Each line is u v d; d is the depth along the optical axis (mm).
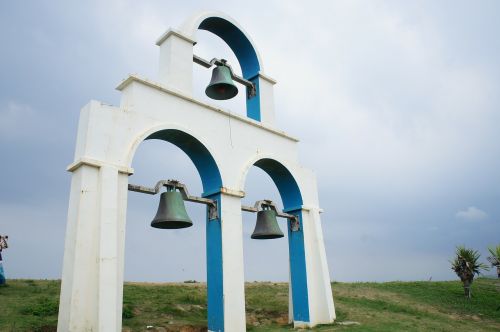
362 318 13672
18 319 10750
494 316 16641
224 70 12922
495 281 24469
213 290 11047
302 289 13367
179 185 10750
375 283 22172
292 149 14477
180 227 10891
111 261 8320
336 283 21344
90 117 9211
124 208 9125
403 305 16828
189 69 11953
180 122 11102
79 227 8328
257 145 13172
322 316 13055
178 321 12430
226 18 13617
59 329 7922
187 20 12609
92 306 8016
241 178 12133
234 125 12641
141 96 10438
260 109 14000
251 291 18812
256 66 14547
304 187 14391
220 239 11195
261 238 13039
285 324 13797
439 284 22203
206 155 11641
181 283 22219
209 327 10891
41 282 17766
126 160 9477
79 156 9031
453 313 16625
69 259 8258
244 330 10820
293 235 14109
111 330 7922
